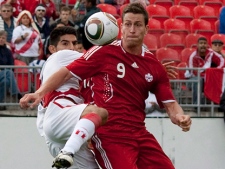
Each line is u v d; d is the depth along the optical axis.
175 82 34.69
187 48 42.62
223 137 33.78
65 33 21.25
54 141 19.53
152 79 19.80
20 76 33.75
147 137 19.77
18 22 38.38
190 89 34.66
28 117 32.81
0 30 36.44
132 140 19.41
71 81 19.70
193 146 33.69
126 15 19.42
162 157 19.84
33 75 33.75
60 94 19.48
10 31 39.34
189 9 48.69
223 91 33.91
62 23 39.50
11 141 32.78
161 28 46.25
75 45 21.41
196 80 34.56
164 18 46.81
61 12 39.69
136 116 19.56
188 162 33.69
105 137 19.30
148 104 33.59
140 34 19.38
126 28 19.39
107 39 19.38
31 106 18.56
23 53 37.81
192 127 33.72
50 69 20.00
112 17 19.59
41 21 40.34
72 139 17.84
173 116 20.23
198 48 37.91
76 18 40.28
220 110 34.69
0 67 33.59
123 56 19.45
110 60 19.41
